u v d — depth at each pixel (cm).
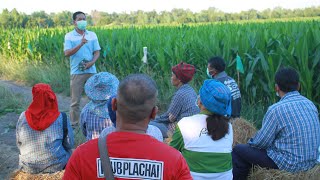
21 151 362
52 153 356
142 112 168
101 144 168
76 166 170
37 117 347
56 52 1307
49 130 354
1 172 479
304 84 613
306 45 599
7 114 766
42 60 1405
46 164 357
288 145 357
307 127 353
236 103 511
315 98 642
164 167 164
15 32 1695
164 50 904
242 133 462
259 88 712
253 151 382
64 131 368
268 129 363
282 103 362
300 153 354
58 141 362
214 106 297
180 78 447
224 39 834
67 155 376
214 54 798
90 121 366
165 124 479
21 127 354
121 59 1034
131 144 166
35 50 1423
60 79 1073
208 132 298
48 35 1439
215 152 299
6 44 1566
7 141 601
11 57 1523
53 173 355
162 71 921
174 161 167
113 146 167
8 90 942
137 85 169
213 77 521
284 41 741
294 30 872
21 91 1043
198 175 300
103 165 164
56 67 1156
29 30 1723
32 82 1155
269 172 370
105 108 365
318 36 635
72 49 639
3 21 2927
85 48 660
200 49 838
